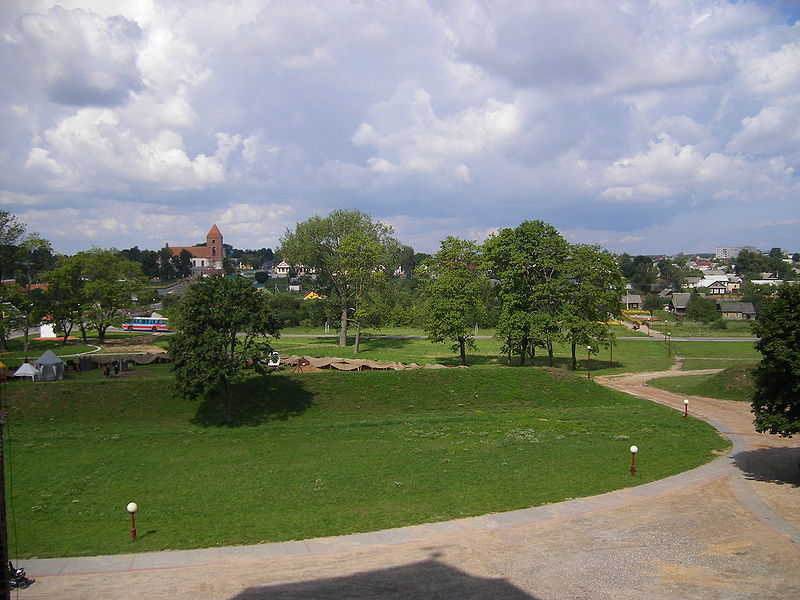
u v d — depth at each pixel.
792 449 35.91
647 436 39.38
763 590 18.38
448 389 51.12
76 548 22.42
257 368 44.12
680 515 24.83
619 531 23.17
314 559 20.94
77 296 82.75
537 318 64.00
